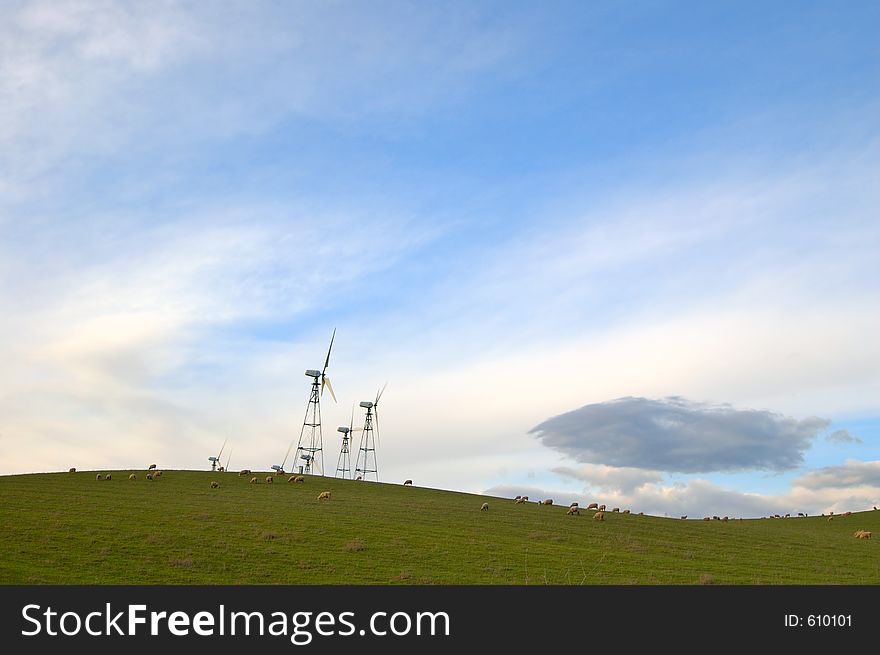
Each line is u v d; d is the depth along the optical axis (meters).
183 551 44.88
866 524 99.31
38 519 52.38
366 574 42.00
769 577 47.09
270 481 95.31
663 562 50.59
